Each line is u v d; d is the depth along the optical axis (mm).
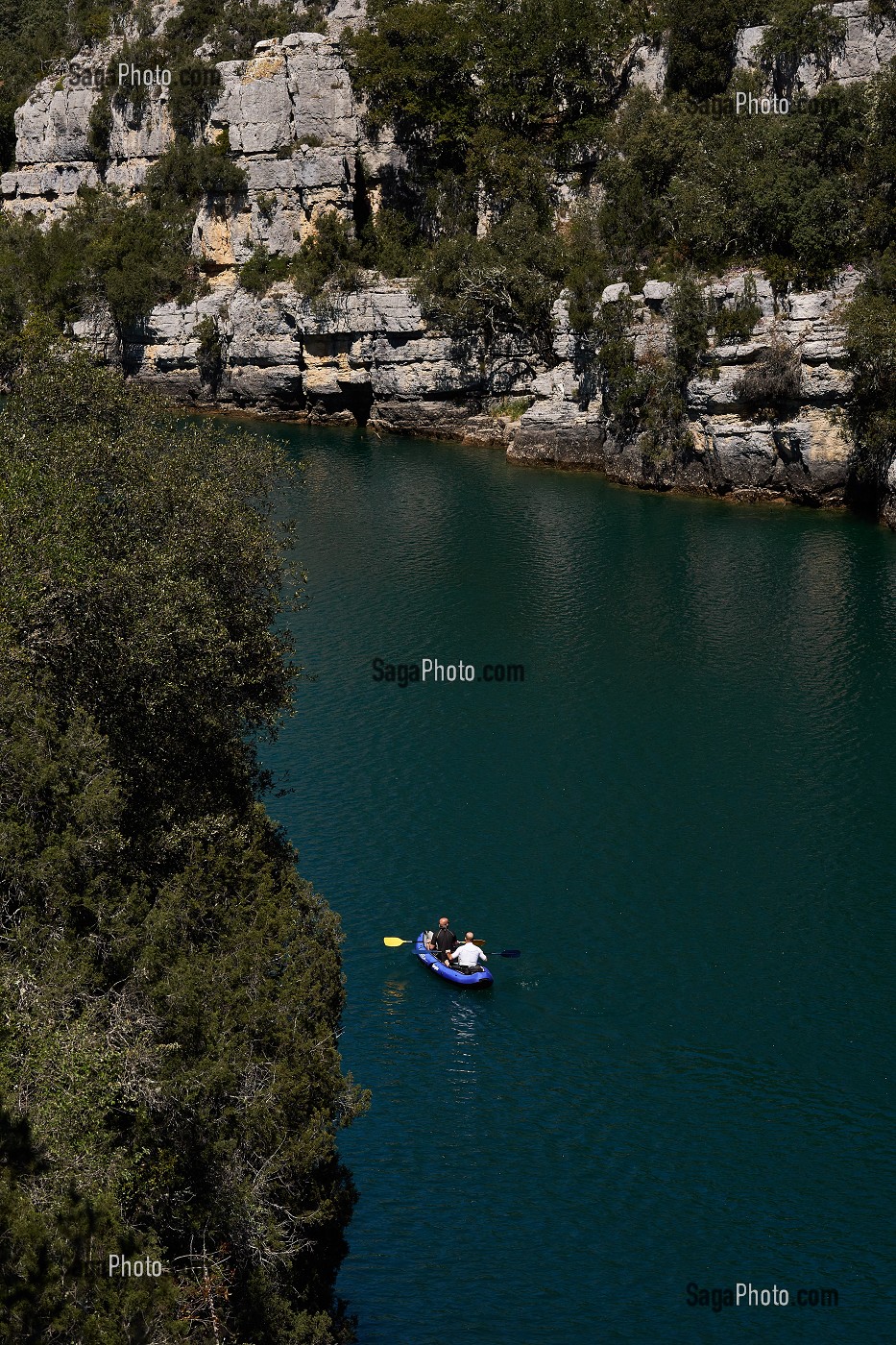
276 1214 27734
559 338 107062
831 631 72438
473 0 125625
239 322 127688
